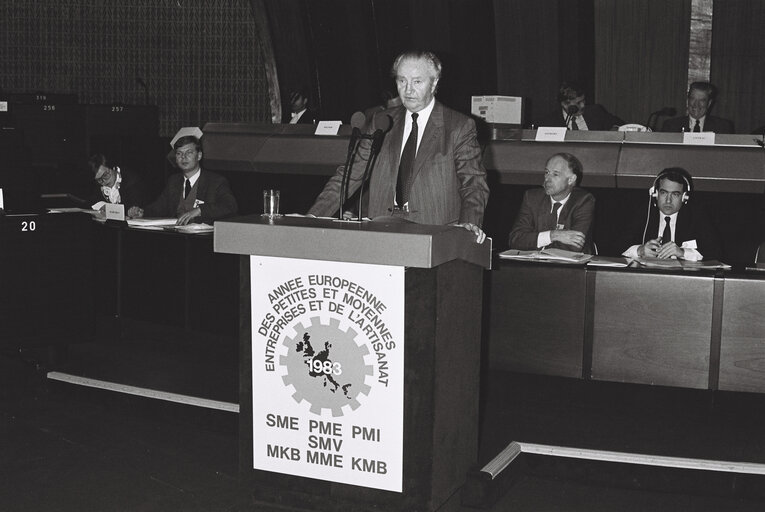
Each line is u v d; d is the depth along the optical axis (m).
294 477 2.75
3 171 4.52
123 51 9.80
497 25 8.47
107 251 5.23
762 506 3.05
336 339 2.65
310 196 6.52
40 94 8.51
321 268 2.64
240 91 9.85
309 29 8.66
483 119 6.10
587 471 3.21
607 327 3.87
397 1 8.41
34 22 9.64
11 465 3.37
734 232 5.21
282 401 2.74
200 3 9.74
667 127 6.24
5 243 4.43
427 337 2.55
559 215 4.57
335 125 6.54
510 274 4.00
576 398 4.20
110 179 6.03
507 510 2.97
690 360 3.76
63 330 4.64
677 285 3.74
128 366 4.69
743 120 8.05
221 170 6.92
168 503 3.03
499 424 3.82
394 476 2.62
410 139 3.12
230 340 4.80
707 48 8.04
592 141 5.56
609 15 8.35
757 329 3.65
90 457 3.47
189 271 4.84
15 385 4.44
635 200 5.41
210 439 3.71
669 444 3.56
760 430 3.77
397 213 3.03
